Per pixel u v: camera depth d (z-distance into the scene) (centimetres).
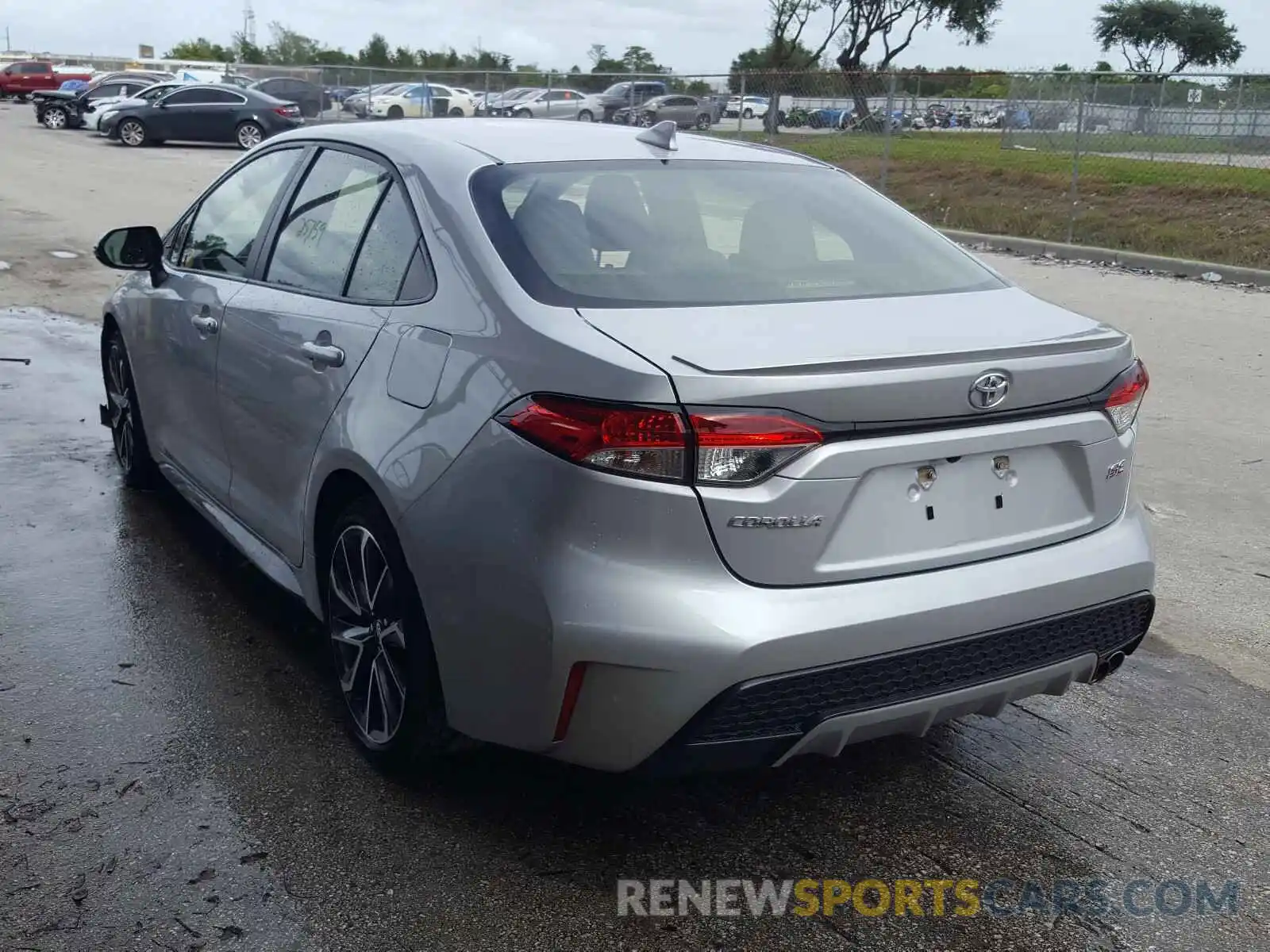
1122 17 6231
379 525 317
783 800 333
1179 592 489
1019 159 2006
